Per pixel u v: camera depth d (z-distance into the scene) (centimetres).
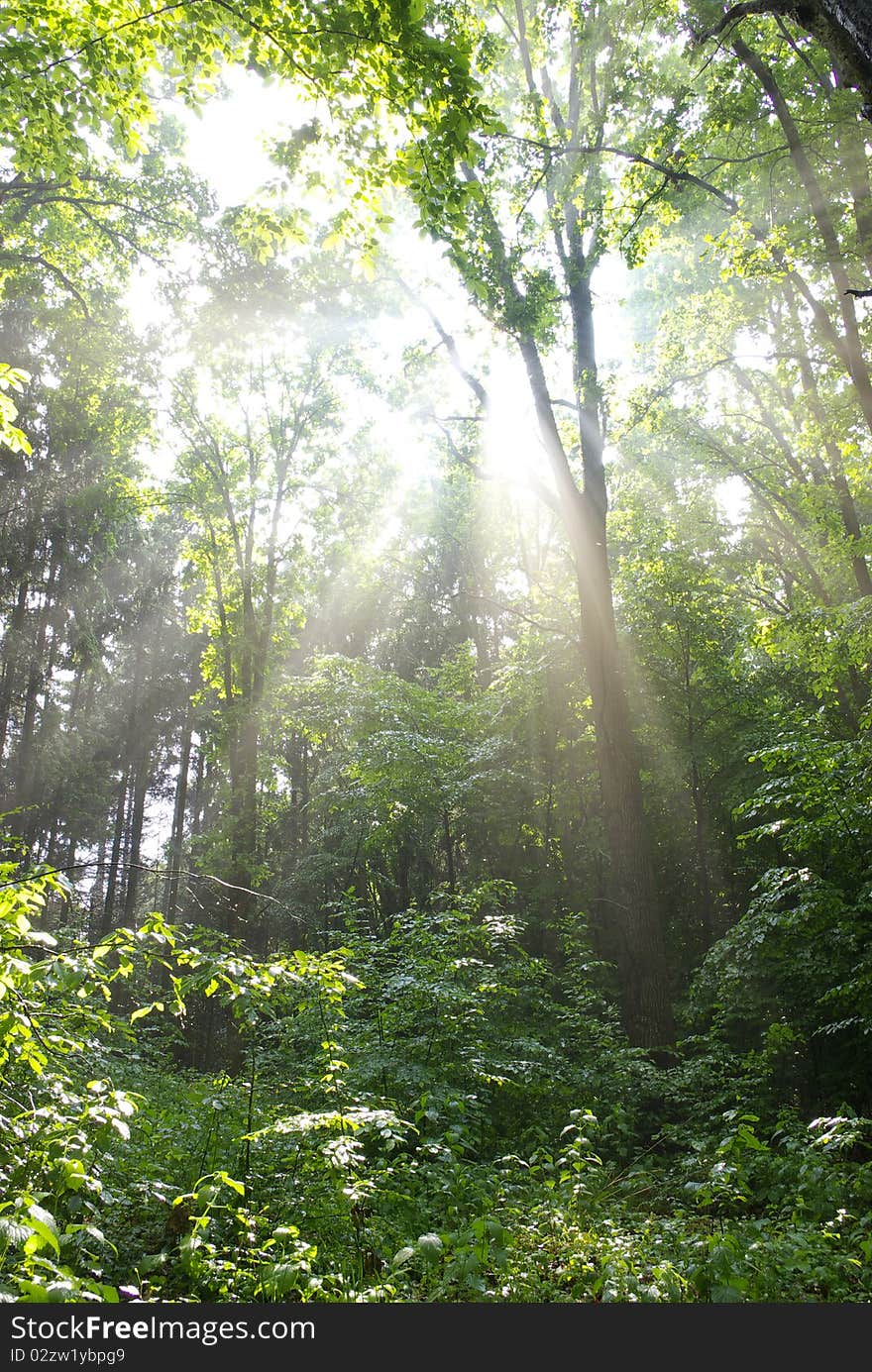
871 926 1039
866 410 1223
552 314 1246
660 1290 396
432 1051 849
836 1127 624
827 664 1245
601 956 1684
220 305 1805
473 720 1844
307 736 2188
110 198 1598
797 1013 1203
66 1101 398
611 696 1310
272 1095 781
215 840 1958
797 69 1263
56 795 2830
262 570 2202
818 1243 495
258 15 571
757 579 2064
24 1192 313
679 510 1959
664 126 1144
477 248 1191
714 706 1680
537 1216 529
